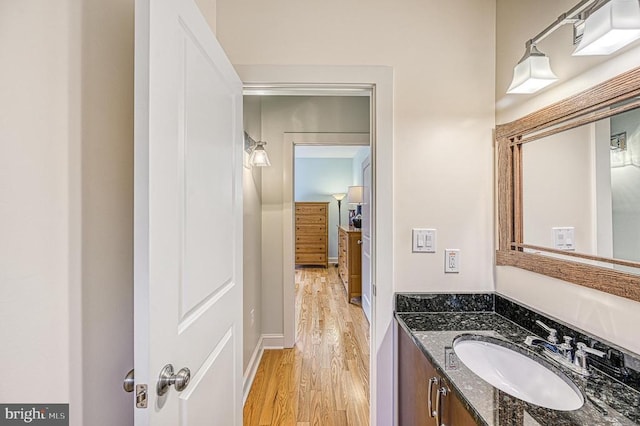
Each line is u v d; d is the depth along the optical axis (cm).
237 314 143
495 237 156
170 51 80
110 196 83
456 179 156
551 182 120
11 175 57
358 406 203
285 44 155
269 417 192
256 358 256
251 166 247
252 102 260
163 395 76
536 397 103
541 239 126
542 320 122
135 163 71
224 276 125
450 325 138
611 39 87
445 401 101
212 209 111
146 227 70
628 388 88
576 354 99
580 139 107
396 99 156
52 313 65
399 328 149
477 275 157
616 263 93
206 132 106
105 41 81
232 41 155
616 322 94
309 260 693
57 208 66
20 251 59
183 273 88
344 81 155
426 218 156
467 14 156
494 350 121
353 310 402
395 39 156
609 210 96
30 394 61
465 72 156
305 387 225
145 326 70
